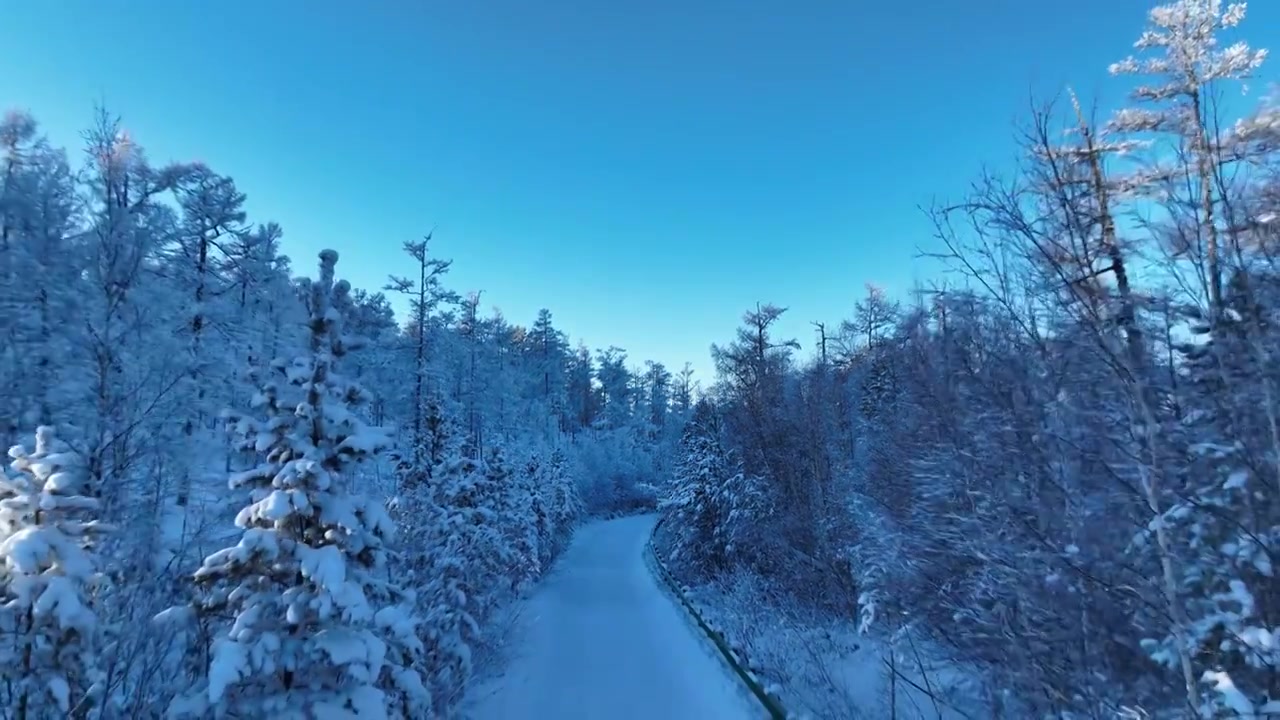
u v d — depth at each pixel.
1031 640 7.66
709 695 12.34
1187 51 8.46
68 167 20.23
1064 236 6.79
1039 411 7.85
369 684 6.43
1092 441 7.11
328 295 7.28
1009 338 8.76
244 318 23.19
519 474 29.42
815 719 10.45
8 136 20.36
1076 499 7.23
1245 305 5.54
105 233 15.10
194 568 8.34
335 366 7.20
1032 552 7.48
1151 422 5.77
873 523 14.52
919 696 10.83
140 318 15.87
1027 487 8.29
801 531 21.72
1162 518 5.68
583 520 52.22
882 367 21.41
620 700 12.49
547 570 28.89
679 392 80.25
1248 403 5.78
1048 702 7.58
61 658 5.66
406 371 32.16
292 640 6.13
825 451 22.67
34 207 18.38
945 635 9.87
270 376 7.21
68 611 5.51
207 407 18.98
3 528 5.75
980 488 9.18
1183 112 6.23
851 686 12.25
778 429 25.58
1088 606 6.95
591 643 16.72
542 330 75.06
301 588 6.23
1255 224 5.46
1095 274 6.34
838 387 25.84
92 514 7.94
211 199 24.39
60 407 15.78
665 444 71.75
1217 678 5.06
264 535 6.21
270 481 6.64
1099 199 6.80
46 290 17.22
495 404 46.00
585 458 60.97
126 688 6.17
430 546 13.08
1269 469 5.46
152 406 14.22
